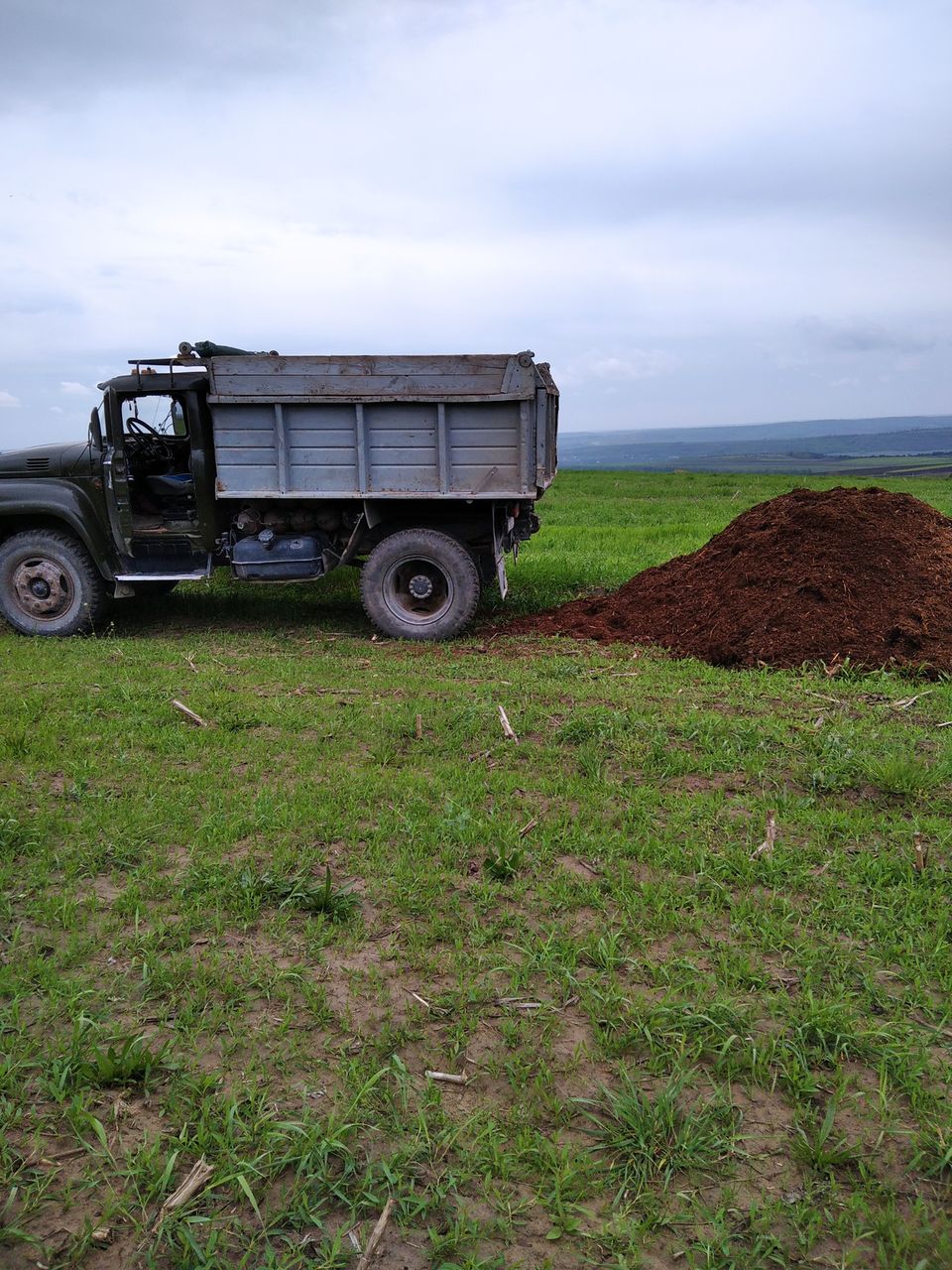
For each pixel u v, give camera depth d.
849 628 8.02
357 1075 2.96
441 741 5.95
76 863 4.34
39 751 5.78
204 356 9.45
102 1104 2.87
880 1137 2.74
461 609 9.38
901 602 8.18
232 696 7.02
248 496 9.21
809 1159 2.66
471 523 9.66
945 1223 2.46
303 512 9.64
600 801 4.99
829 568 8.54
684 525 19.33
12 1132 2.77
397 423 8.98
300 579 9.67
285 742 5.97
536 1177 2.61
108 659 8.56
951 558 8.71
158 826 4.72
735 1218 2.48
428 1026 3.24
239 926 3.83
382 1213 2.46
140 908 3.97
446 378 8.78
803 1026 3.14
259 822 4.73
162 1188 2.53
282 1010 3.32
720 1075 3.00
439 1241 2.38
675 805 4.95
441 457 8.99
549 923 3.83
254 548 9.52
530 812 4.90
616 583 12.35
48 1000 3.33
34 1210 2.50
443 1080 2.96
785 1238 2.43
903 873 4.21
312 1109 2.83
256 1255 2.38
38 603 9.80
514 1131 2.76
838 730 5.98
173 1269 2.35
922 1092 2.89
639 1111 2.74
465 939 3.76
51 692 7.18
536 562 14.16
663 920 3.85
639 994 3.37
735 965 3.52
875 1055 3.07
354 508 9.64
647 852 4.42
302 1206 2.48
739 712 6.58
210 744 5.96
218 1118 2.78
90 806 4.98
